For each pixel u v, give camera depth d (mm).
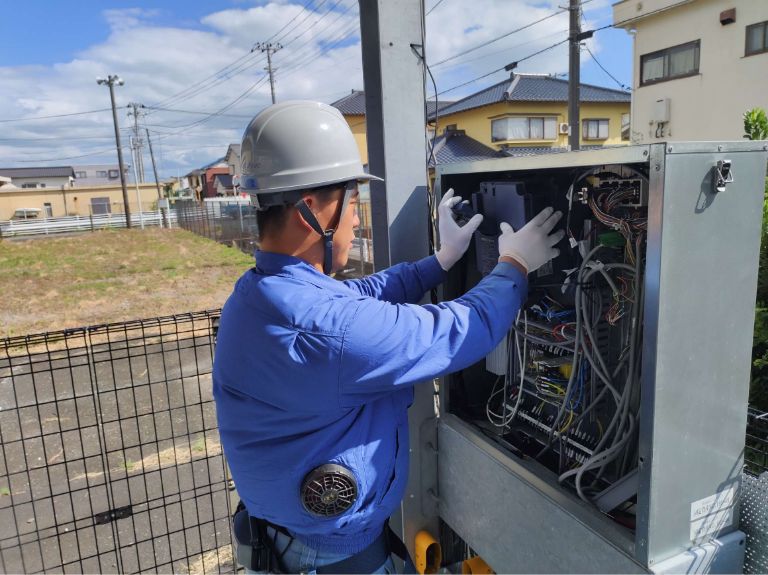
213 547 3012
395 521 2033
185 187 67938
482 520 1702
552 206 1458
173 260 18000
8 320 10375
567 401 1458
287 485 1231
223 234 22672
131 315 10594
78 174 75688
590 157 1170
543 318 1598
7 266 17688
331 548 1287
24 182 64062
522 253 1335
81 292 13000
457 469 1807
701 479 1191
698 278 1097
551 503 1407
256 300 1188
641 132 15008
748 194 1127
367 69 1780
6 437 4812
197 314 2381
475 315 1217
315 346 1112
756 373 2205
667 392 1108
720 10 12828
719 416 1184
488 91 27641
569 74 12570
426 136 1803
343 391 1140
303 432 1201
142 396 5633
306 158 1223
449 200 1657
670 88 14109
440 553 1978
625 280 1348
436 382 1907
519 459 1548
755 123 2795
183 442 4457
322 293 1181
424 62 1766
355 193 1333
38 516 3482
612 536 1238
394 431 1330
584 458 1454
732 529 1271
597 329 1417
